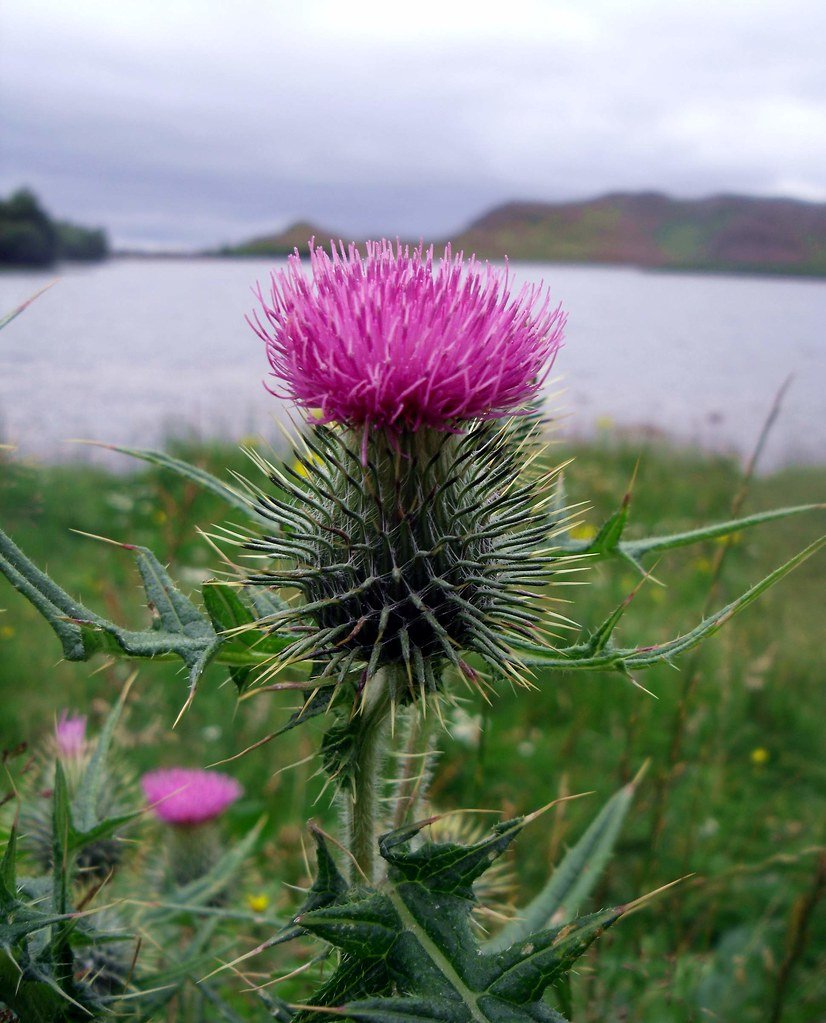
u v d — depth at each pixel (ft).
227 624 0.28
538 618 0.30
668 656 0.27
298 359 0.31
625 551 0.32
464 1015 0.22
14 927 0.25
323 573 0.30
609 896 0.58
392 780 0.35
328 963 0.33
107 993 0.35
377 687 0.30
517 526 0.34
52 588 0.26
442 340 0.30
